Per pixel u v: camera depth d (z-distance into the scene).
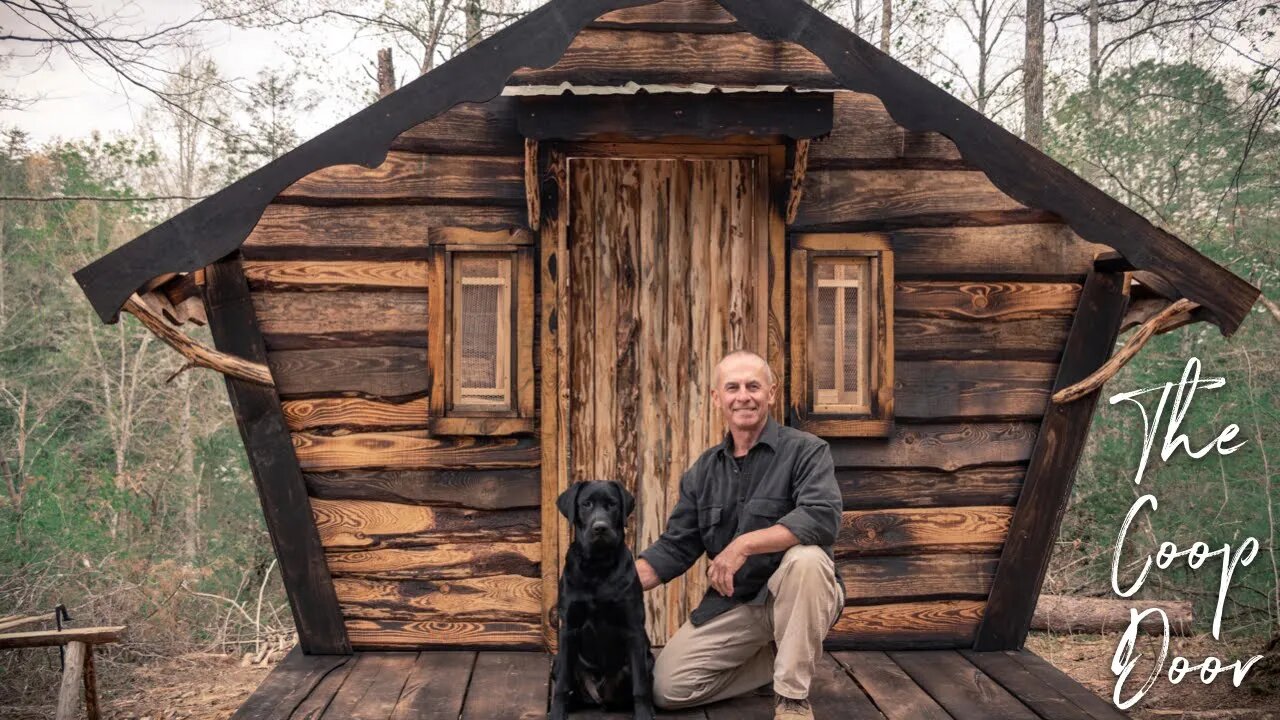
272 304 4.58
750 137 4.48
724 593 3.44
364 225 4.61
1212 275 4.21
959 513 4.75
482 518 4.66
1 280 13.88
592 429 4.82
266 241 4.56
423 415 4.63
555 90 4.14
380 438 4.62
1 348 13.18
